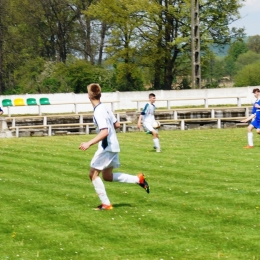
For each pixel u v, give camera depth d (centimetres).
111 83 6956
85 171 2002
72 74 6788
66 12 8012
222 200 1509
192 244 1164
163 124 3778
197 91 5209
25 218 1373
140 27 6912
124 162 2173
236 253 1112
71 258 1097
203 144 2709
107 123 1388
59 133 3647
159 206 1459
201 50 6738
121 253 1119
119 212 1403
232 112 4175
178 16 6675
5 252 1136
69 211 1425
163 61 7062
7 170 2048
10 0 8044
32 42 8356
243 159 2183
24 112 4984
